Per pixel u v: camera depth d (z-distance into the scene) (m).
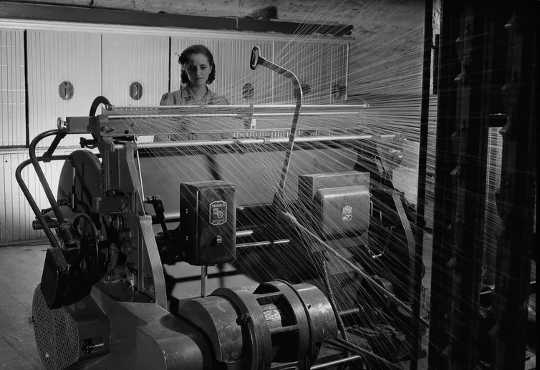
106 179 3.31
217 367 2.69
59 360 3.53
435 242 2.70
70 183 3.80
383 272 4.04
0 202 6.86
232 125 3.97
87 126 3.48
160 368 2.60
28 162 3.66
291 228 3.72
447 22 2.55
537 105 2.44
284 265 3.77
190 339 2.66
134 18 7.10
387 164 4.23
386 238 4.10
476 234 2.63
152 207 3.54
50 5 6.69
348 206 3.81
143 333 2.71
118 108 3.52
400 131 5.77
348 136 4.05
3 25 6.52
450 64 2.57
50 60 6.86
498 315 2.59
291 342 2.85
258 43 7.84
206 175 3.71
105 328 3.30
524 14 2.41
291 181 4.00
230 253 3.28
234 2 8.39
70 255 3.40
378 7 9.02
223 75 7.70
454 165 2.62
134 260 3.17
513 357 2.58
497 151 3.93
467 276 2.65
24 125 6.88
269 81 7.96
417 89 9.19
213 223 3.21
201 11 8.24
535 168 2.48
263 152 3.89
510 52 2.48
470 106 2.56
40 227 3.83
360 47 9.14
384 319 3.94
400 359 3.66
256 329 2.66
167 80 7.45
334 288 3.89
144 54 7.27
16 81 6.75
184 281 3.47
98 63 7.08
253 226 3.73
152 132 3.48
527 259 2.54
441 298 2.70
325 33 8.37
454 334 2.69
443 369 2.72
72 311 3.41
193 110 3.82
